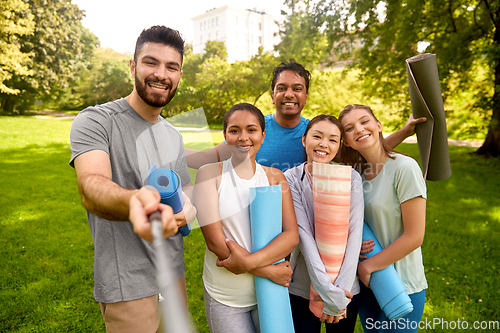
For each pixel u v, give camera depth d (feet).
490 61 24.53
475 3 25.62
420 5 24.54
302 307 4.76
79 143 3.59
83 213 15.15
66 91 64.03
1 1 44.75
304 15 19.95
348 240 4.24
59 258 10.80
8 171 22.79
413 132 5.04
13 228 13.38
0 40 46.29
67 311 7.98
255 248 3.86
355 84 25.45
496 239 12.53
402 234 4.51
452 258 10.85
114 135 3.82
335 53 24.17
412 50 25.57
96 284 4.01
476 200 17.80
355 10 22.68
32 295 8.61
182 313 2.54
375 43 26.13
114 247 3.93
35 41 57.52
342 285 4.09
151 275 3.98
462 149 31.86
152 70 3.69
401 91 25.43
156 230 1.88
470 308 7.96
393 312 4.14
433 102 4.61
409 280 4.53
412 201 4.27
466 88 28.37
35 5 56.80
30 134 38.58
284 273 3.91
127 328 4.00
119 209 2.20
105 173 3.49
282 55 18.42
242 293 3.99
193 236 9.10
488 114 28.99
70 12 62.28
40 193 18.13
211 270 4.11
